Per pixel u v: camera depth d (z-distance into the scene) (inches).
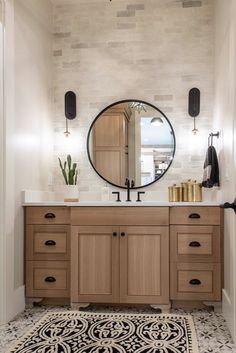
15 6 109.8
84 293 112.0
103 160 141.1
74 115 141.7
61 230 115.7
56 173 142.2
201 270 110.9
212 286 110.5
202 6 138.1
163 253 110.1
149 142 139.3
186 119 138.0
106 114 141.6
